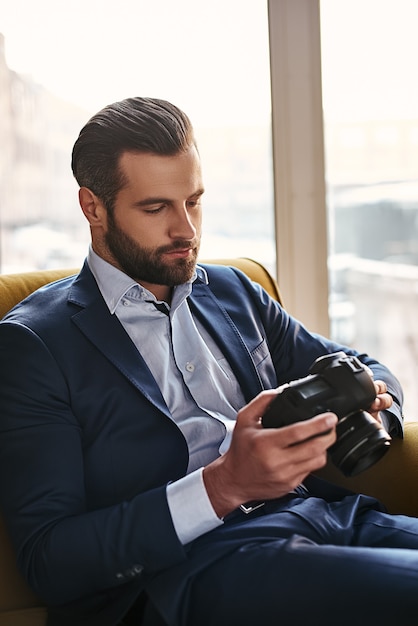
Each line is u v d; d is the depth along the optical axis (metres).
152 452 1.28
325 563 1.12
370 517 1.33
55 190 2.05
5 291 1.51
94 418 1.27
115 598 1.21
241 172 2.13
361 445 1.13
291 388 1.14
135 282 1.35
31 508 1.19
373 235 2.23
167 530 1.15
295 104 2.09
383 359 2.30
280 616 1.11
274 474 1.09
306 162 2.12
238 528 1.24
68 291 1.37
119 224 1.33
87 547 1.15
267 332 1.56
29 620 1.32
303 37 2.06
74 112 2.03
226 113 2.10
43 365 1.27
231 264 1.75
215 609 1.14
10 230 2.04
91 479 1.27
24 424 1.24
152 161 1.29
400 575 1.08
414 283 2.28
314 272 2.17
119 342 1.32
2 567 1.35
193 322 1.42
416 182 2.22
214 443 1.36
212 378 1.39
